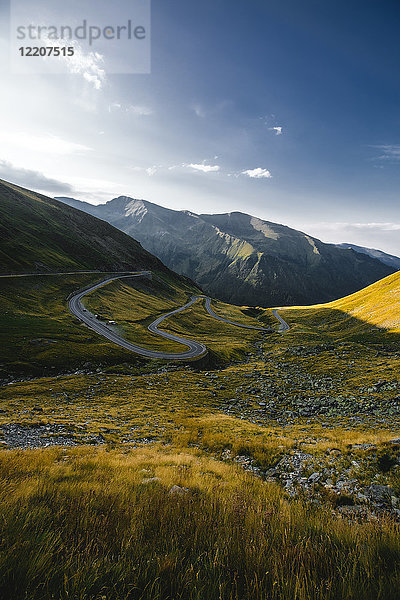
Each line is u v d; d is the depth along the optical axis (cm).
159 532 504
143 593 339
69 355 7750
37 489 772
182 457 1788
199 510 586
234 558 409
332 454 1633
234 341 14350
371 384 5438
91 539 439
